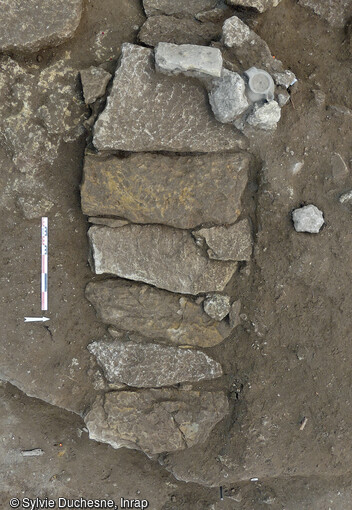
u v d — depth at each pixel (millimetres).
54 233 2916
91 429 2914
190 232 2881
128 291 2914
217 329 2980
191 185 2807
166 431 2945
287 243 2863
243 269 2926
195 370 3004
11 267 2893
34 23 2732
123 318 2934
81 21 2861
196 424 2967
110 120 2713
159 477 3238
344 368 2977
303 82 2900
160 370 2975
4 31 2717
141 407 2949
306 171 2861
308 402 2988
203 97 2730
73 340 2947
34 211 2883
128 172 2768
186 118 2750
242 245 2895
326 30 2996
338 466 3023
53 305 2930
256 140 2812
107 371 2953
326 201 2881
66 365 2941
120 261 2883
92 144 2785
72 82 2838
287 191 2838
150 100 2719
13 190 2867
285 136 2826
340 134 2879
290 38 2961
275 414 2980
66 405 2957
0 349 2873
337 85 2975
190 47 2645
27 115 2824
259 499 3238
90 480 3203
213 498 3250
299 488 3250
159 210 2826
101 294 2914
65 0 2734
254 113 2680
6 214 2883
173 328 2959
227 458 2990
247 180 2867
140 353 2963
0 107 2814
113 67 2842
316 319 2945
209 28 2857
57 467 3182
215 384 3043
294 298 2924
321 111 2871
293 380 2986
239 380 3020
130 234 2867
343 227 2877
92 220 2850
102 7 2891
